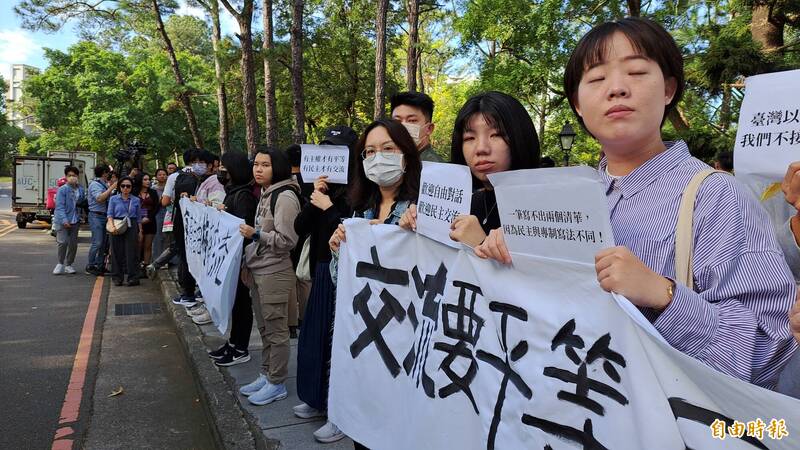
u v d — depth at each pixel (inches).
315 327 117.9
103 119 1064.2
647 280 40.5
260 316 141.7
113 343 213.3
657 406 40.8
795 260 50.6
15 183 636.7
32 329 229.5
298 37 486.6
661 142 49.9
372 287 83.2
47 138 1318.9
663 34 46.4
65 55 1176.2
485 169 73.7
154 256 350.3
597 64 47.3
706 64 284.5
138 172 348.8
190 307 238.5
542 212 48.4
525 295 53.4
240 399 139.0
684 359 37.8
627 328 43.8
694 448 38.5
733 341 39.9
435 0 718.5
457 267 64.7
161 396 162.1
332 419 91.2
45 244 506.6
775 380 41.4
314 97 908.0
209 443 133.2
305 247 142.9
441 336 67.1
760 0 303.6
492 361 58.6
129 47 1115.3
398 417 76.8
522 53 508.7
